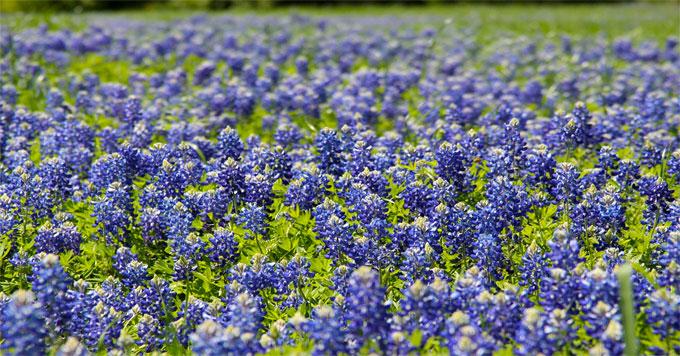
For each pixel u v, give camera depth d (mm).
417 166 8391
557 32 25281
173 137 10195
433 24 27719
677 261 6004
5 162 9578
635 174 8125
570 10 39031
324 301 6438
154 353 5535
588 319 5199
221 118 11617
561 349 5094
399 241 6910
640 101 12617
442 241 7070
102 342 5641
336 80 14664
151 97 13891
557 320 5059
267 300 6566
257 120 12203
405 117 11523
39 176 8383
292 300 6438
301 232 7613
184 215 7410
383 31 25016
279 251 7297
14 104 12352
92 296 6410
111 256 7480
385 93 13875
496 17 31875
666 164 8789
